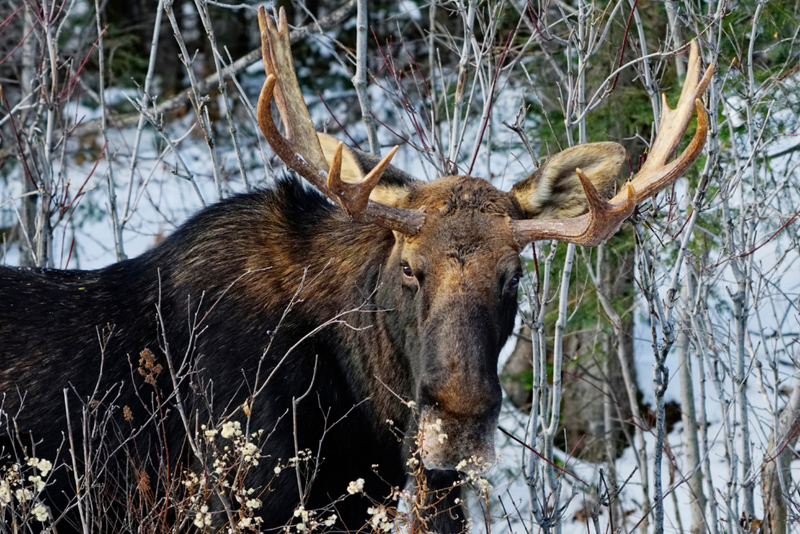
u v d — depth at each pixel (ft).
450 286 22.06
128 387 25.53
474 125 51.19
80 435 25.34
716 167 28.89
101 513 24.47
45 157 37.24
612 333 43.96
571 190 24.99
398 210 22.66
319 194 27.35
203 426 21.67
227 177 50.14
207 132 31.86
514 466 44.55
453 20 56.65
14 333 25.96
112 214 35.40
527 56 46.73
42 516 20.21
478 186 23.50
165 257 26.50
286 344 24.68
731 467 29.91
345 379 25.22
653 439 46.24
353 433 25.17
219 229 26.23
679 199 38.06
